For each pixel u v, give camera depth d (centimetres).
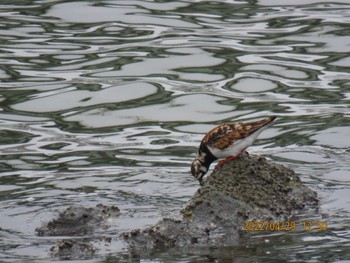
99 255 1127
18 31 2328
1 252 1152
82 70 2086
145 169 1545
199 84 1992
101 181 1481
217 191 1237
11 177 1514
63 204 1366
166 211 1308
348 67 2058
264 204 1245
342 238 1162
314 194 1320
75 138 1722
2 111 1855
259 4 2550
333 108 1838
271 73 2033
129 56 2161
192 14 2467
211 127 1769
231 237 1169
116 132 1758
